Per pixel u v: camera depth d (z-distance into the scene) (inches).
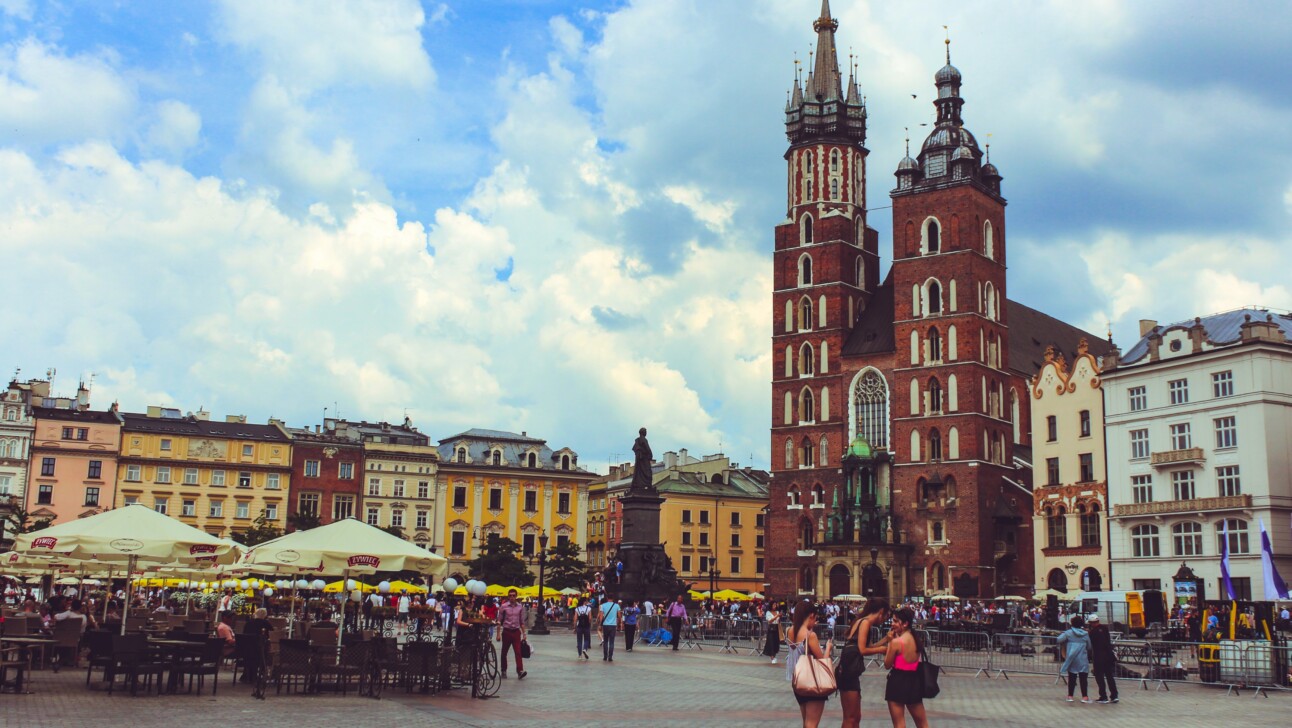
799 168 5364.2
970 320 4690.0
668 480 6387.8
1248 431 3282.5
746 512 6555.1
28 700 1116.5
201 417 5802.2
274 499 5615.2
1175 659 2201.0
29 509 5241.1
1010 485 4697.3
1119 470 3668.8
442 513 5880.9
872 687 1640.0
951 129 4965.6
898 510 4741.6
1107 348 6127.0
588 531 7209.6
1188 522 3422.7
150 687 1257.4
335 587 3164.4
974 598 4328.3
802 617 874.8
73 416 5378.9
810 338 5167.3
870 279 5359.3
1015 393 4921.3
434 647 1295.5
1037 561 3976.4
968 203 4778.5
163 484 5462.6
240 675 1487.5
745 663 2078.0
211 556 1352.1
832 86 5423.2
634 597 3171.8
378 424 6279.5
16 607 2247.8
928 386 4756.4
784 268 5315.0
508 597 1600.6
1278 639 1955.0
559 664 1923.0
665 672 1780.3
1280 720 1238.9
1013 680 1801.2
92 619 1604.3
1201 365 3440.0
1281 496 3233.3
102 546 1280.8
